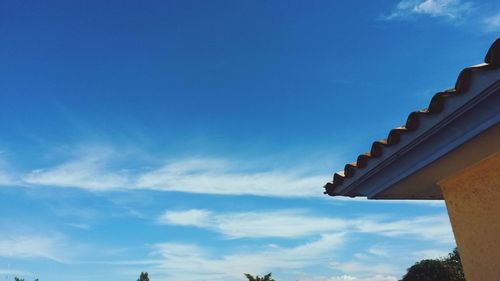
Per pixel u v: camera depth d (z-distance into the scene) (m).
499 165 3.91
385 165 4.23
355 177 4.62
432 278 31.45
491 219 3.96
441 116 3.41
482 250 4.06
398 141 3.89
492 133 3.47
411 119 3.64
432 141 3.69
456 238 4.38
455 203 4.39
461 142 3.46
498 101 3.07
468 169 4.20
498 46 2.81
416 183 4.48
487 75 2.97
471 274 4.18
